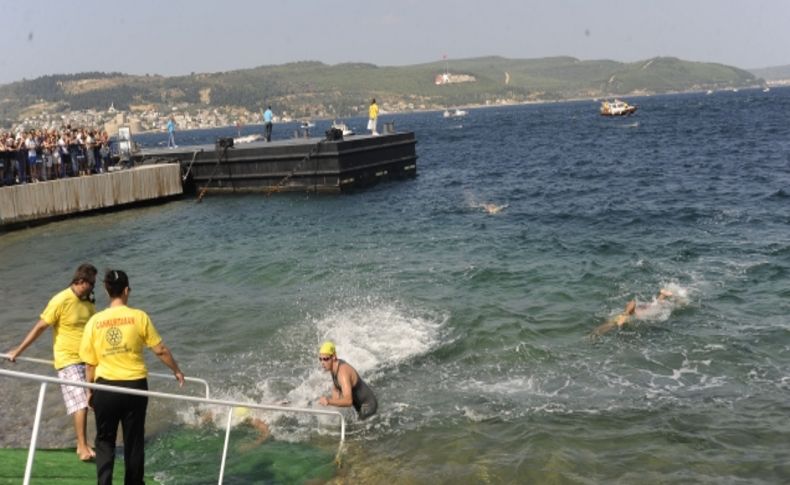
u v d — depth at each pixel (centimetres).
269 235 2241
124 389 577
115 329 604
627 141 6372
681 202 2606
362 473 780
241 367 1123
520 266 1666
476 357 1116
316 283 1595
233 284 1639
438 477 762
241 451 841
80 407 734
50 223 2600
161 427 912
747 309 1281
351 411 948
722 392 948
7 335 1320
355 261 1791
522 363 1084
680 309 1295
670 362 1060
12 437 880
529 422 880
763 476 736
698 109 13275
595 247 1859
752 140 5431
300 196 3116
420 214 2558
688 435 830
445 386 1013
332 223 2422
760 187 2862
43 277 1798
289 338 1242
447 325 1262
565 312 1309
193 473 788
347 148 3142
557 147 6150
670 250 1778
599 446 814
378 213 2609
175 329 1327
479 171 4309
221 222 2542
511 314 1304
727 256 1677
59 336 738
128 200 2916
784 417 866
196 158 3294
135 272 1819
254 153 3195
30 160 2584
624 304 1344
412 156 3741
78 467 705
